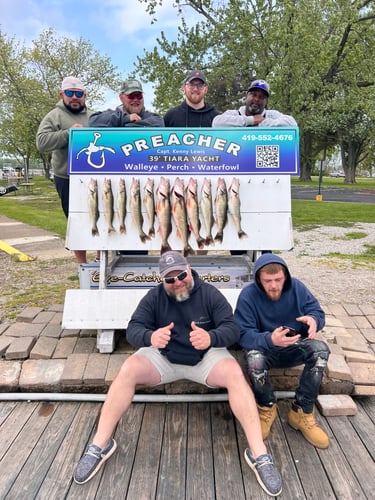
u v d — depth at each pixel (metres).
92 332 3.34
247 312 2.46
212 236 3.16
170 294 2.33
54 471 2.14
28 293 4.71
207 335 2.18
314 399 2.36
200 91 4.08
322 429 2.49
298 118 15.70
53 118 4.20
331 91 18.45
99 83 27.09
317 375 2.32
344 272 5.62
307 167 38.78
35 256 6.69
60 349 3.15
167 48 17.05
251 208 3.17
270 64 15.26
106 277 3.23
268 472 2.01
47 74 26.64
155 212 3.14
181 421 2.55
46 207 15.48
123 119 3.65
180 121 4.20
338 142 37.16
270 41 15.05
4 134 31.06
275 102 15.43
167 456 2.25
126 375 2.21
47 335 3.36
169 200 3.13
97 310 3.03
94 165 3.13
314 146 38.88
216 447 2.32
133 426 2.49
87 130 3.12
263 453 2.06
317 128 22.50
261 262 2.35
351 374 2.76
